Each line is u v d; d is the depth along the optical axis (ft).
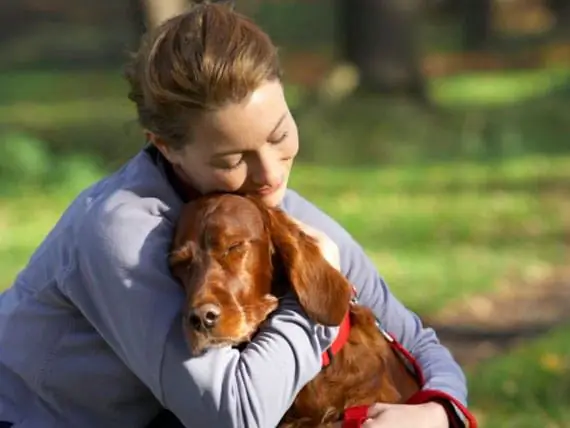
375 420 11.96
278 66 11.71
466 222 44.88
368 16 67.21
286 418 12.21
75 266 11.72
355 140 61.31
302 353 11.41
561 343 27.37
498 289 35.22
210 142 11.36
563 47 104.99
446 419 12.45
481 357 28.32
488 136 62.28
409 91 67.26
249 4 125.49
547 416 22.85
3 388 12.47
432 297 34.37
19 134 61.77
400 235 42.98
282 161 11.78
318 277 11.50
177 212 11.90
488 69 95.04
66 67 95.20
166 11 31.68
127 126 17.49
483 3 109.81
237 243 11.25
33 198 51.31
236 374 11.14
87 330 12.16
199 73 11.09
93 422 12.41
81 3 125.70
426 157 59.88
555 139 62.95
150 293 11.28
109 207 11.67
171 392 11.28
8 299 12.60
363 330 12.63
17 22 119.85
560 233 42.96
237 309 11.04
